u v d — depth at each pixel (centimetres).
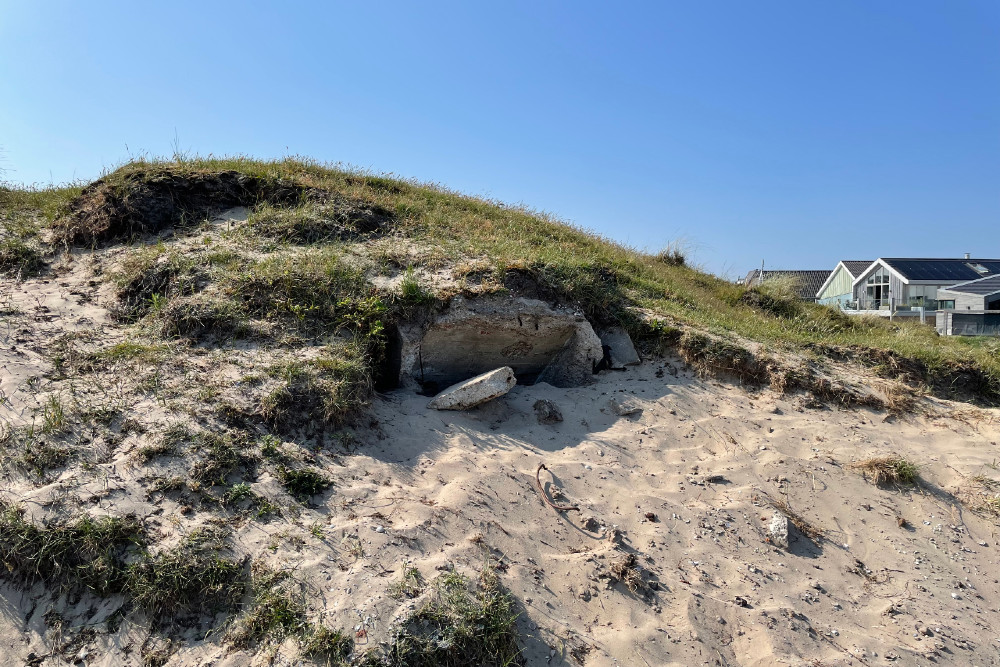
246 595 326
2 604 318
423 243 746
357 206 811
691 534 436
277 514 376
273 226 729
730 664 342
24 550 328
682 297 888
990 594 427
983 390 730
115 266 649
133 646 306
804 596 399
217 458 397
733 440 559
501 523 406
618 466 503
